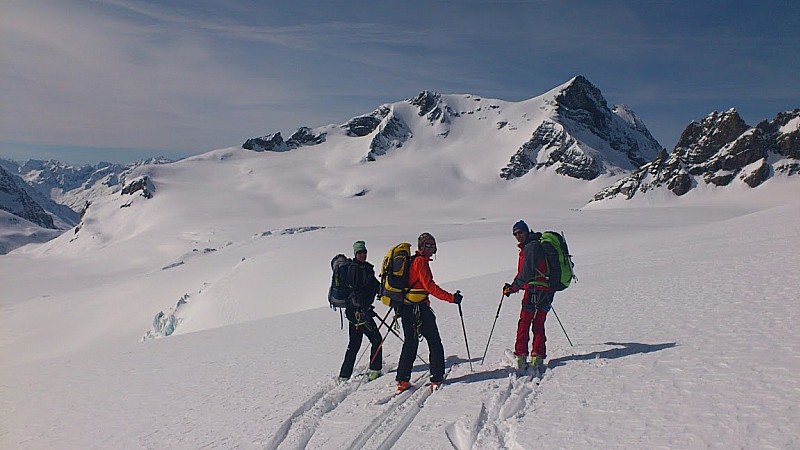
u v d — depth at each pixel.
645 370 5.90
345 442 5.52
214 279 55.56
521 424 5.10
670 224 80.88
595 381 5.91
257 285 42.09
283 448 5.67
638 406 5.00
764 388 4.80
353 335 7.85
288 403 7.08
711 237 20.45
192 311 42.50
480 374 7.07
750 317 7.16
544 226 69.19
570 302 11.12
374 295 7.89
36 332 50.50
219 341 13.58
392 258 7.09
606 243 36.78
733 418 4.39
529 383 6.31
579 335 8.12
